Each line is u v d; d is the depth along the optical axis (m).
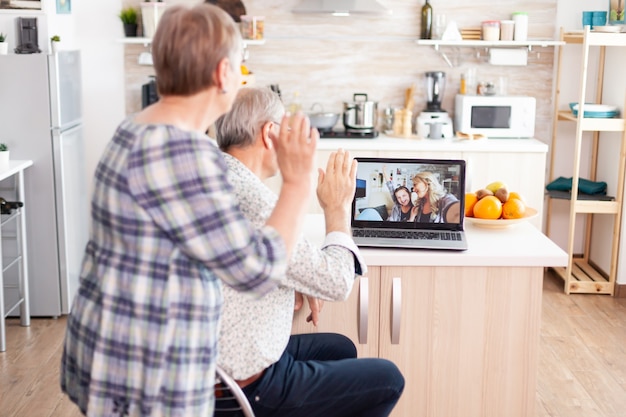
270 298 2.12
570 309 4.78
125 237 1.57
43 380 3.74
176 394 1.59
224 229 1.54
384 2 5.51
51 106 4.39
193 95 1.65
